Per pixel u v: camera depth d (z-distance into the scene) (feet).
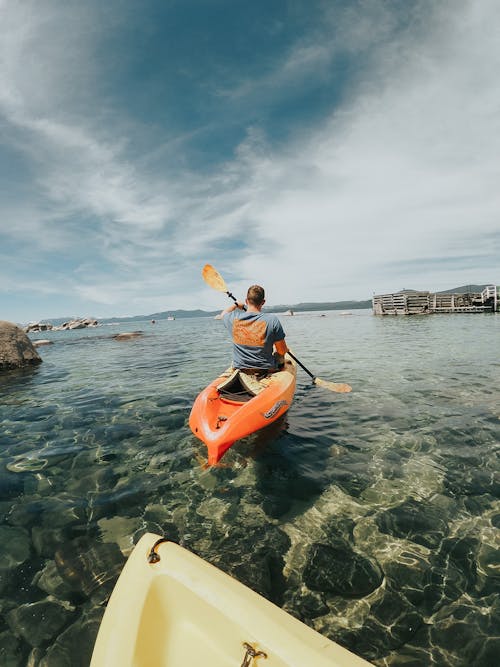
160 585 5.24
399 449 12.77
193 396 21.04
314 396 19.67
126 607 4.87
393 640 5.87
